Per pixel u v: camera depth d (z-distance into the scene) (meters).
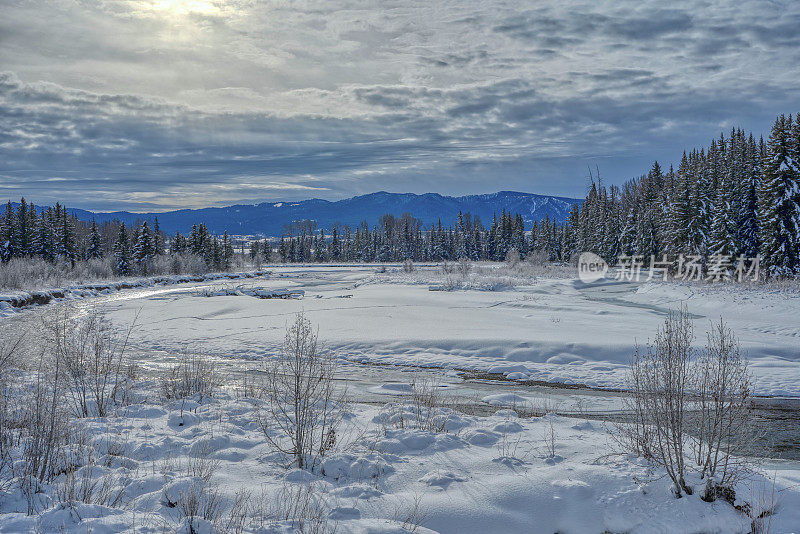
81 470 5.66
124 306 30.12
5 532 4.05
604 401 11.80
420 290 38.47
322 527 4.80
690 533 5.30
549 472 6.27
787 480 6.21
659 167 83.06
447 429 8.12
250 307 29.05
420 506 5.43
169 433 7.42
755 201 49.56
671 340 6.62
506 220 115.56
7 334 20.16
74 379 10.01
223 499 5.25
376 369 15.41
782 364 15.02
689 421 8.95
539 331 20.00
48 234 71.06
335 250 133.75
